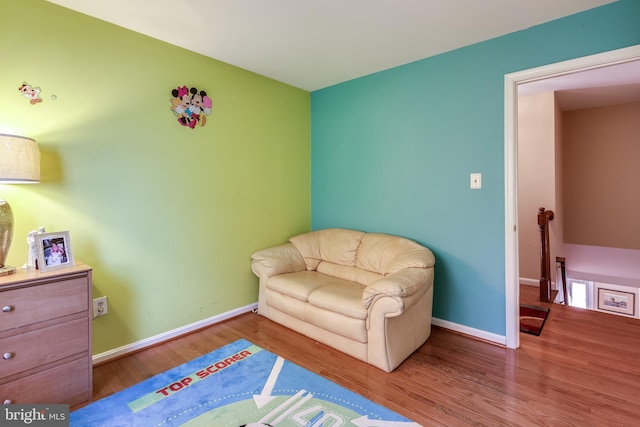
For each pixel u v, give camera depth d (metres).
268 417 1.71
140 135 2.40
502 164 2.43
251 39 2.45
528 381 2.00
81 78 2.11
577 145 4.84
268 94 3.31
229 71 2.95
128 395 1.89
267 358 2.31
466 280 2.65
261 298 3.09
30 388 1.66
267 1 1.96
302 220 3.77
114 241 2.29
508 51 2.37
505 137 2.40
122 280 2.34
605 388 1.92
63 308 1.76
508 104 2.37
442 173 2.74
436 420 1.67
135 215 2.39
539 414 1.71
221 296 2.98
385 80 3.07
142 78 2.39
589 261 4.81
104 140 2.22
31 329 1.66
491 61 2.44
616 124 4.53
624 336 2.60
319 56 2.77
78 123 2.11
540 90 3.85
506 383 1.98
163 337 2.57
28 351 1.65
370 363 2.21
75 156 2.10
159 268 2.54
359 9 2.05
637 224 4.45
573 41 2.11
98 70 2.18
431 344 2.52
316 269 3.25
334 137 3.56
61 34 2.02
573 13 2.10
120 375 2.10
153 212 2.49
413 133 2.90
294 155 3.63
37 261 1.78
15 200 1.89
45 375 1.70
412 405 1.79
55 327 1.73
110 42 2.23
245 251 3.17
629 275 4.50
